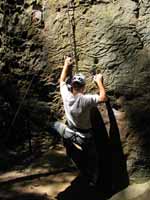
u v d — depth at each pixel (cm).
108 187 344
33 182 347
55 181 347
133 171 337
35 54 364
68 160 359
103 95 317
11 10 367
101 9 338
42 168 356
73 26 345
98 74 333
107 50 336
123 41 332
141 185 329
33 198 334
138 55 331
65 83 331
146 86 330
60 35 351
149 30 328
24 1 361
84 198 338
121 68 334
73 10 344
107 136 341
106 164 344
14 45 371
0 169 360
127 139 336
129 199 318
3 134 382
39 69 364
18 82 374
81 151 325
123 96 335
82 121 320
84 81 318
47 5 353
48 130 372
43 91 367
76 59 346
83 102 315
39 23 358
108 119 339
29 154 370
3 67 377
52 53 357
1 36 375
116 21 333
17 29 367
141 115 332
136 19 330
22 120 378
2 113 381
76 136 323
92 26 339
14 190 342
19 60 370
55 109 366
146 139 333
